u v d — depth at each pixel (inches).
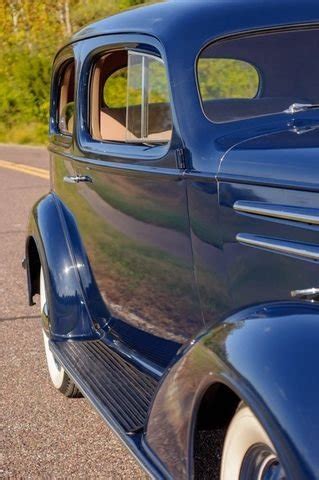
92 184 232.8
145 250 206.4
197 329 189.9
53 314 245.3
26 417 251.3
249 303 167.8
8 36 1428.4
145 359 214.4
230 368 136.8
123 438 172.6
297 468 120.9
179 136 186.7
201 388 145.7
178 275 193.2
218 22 197.9
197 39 195.0
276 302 148.9
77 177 241.6
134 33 210.8
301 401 125.3
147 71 203.9
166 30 199.0
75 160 242.4
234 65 195.6
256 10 199.8
